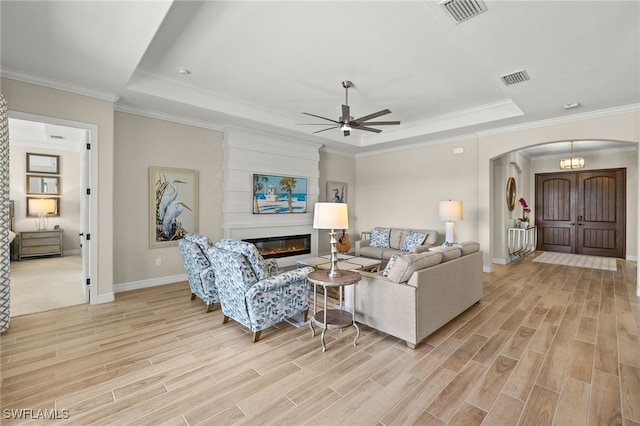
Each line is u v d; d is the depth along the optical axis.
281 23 2.58
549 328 2.96
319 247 6.93
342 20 2.53
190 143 4.77
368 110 4.84
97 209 3.60
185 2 2.30
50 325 3.02
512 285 4.52
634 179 6.70
